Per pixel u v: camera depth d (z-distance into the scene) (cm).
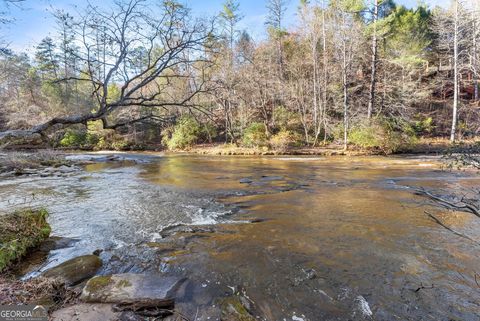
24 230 490
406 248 511
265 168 1498
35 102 2539
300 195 903
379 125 2041
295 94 2541
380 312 341
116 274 404
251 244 534
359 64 2561
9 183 1173
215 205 801
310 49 2634
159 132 3009
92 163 1859
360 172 1320
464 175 1173
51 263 455
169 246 529
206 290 385
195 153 2406
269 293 381
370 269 440
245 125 2502
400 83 2427
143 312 328
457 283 400
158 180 1213
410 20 3073
